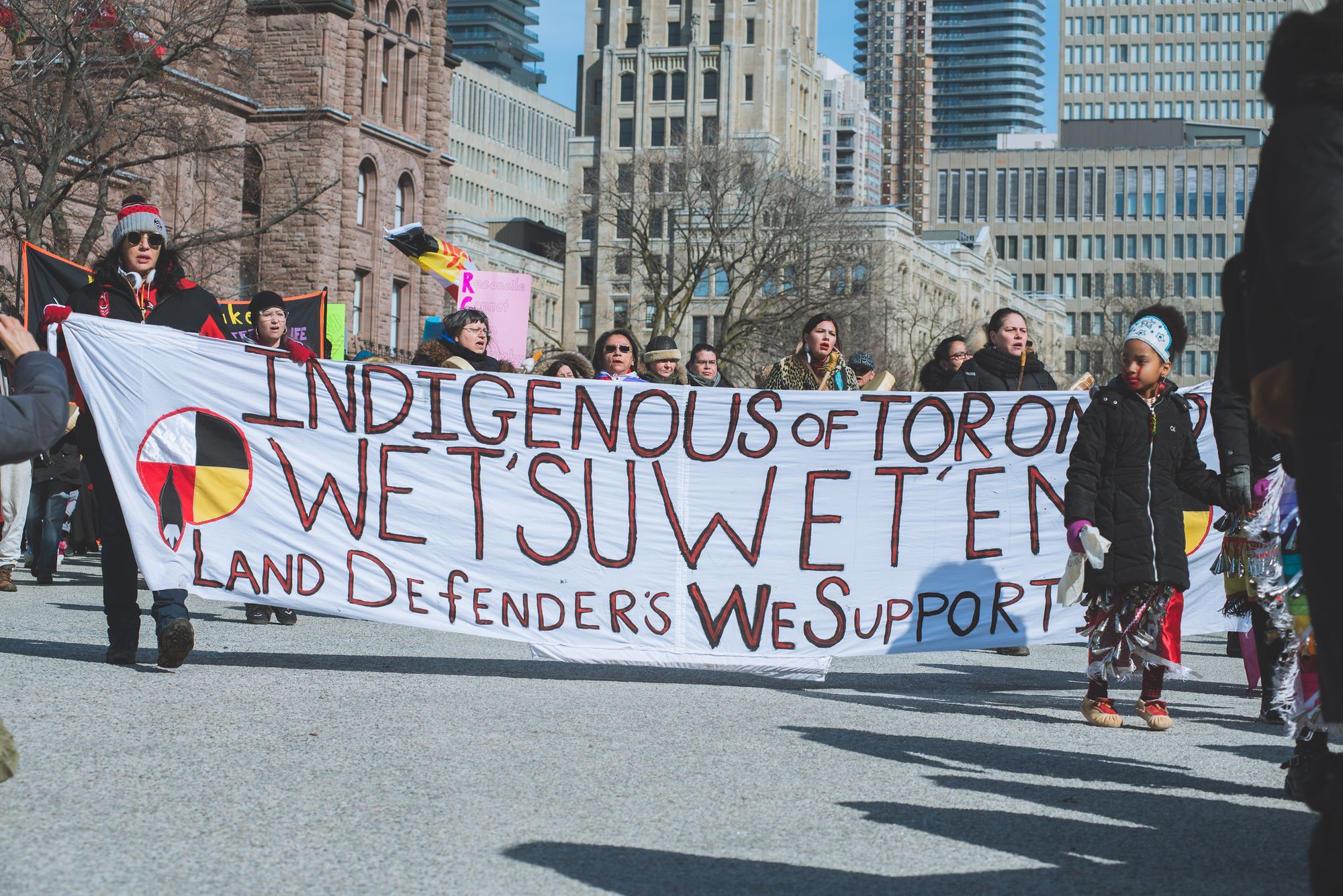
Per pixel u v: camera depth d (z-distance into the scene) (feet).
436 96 193.36
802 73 374.43
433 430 27.78
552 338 206.18
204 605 40.55
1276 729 24.61
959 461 28.45
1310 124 10.49
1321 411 10.29
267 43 172.04
